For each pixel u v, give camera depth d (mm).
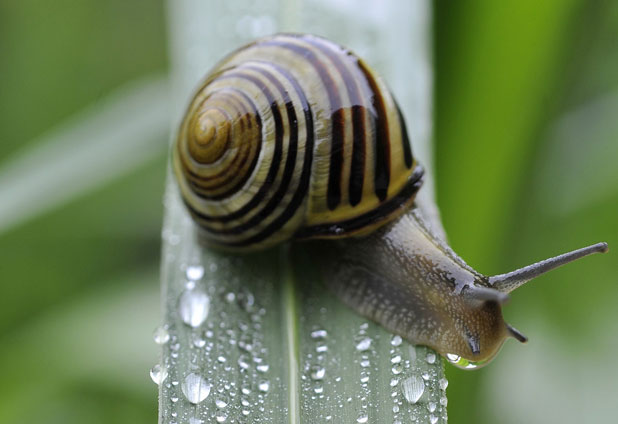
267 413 149
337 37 169
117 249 194
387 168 157
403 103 164
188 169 157
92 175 179
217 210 157
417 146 162
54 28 203
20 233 186
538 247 185
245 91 156
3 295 187
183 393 149
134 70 214
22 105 202
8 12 200
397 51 166
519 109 165
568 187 186
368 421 148
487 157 166
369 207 158
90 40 207
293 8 170
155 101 184
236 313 156
